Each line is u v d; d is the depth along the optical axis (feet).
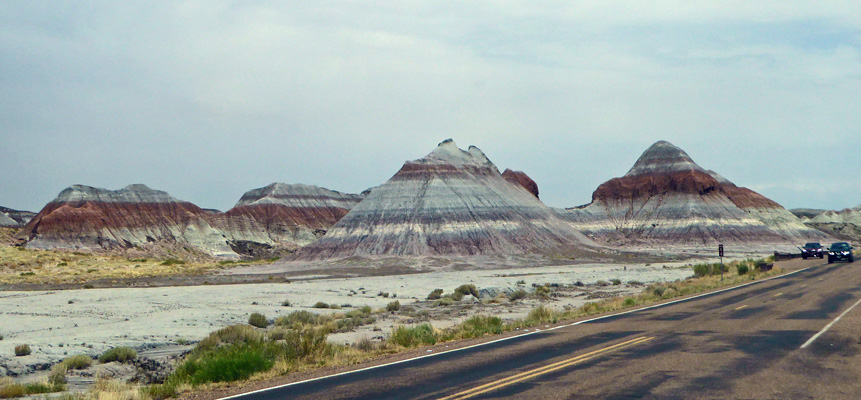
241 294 175.42
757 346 50.72
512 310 123.03
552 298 152.35
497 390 36.60
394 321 106.52
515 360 47.98
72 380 55.72
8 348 70.49
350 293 183.01
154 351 75.46
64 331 91.86
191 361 53.62
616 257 426.10
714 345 51.93
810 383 36.40
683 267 289.53
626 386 36.52
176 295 170.40
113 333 86.84
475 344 59.62
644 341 55.67
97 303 143.23
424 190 501.56
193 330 92.73
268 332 90.68
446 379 41.04
